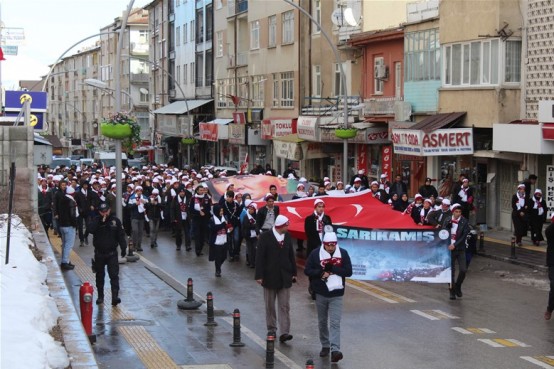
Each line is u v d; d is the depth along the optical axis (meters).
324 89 47.44
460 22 32.22
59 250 26.72
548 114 26.55
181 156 79.25
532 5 29.31
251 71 58.69
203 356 13.50
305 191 30.16
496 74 30.31
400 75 39.16
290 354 13.79
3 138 27.41
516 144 28.03
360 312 17.19
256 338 14.98
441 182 35.19
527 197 26.70
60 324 11.65
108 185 32.34
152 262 24.89
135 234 27.20
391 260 20.27
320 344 14.48
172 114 76.12
